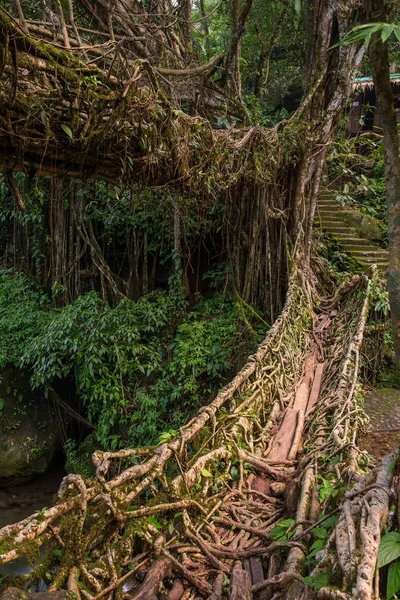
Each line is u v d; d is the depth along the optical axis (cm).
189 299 931
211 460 335
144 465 263
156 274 955
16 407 837
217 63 746
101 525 221
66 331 800
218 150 530
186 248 941
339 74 750
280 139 717
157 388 774
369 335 743
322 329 796
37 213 899
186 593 237
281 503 339
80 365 812
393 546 177
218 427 375
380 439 542
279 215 786
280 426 470
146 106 354
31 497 796
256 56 1252
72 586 194
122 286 944
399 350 188
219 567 253
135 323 834
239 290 869
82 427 877
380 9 184
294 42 1295
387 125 188
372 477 218
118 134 339
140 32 634
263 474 377
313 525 251
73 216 887
